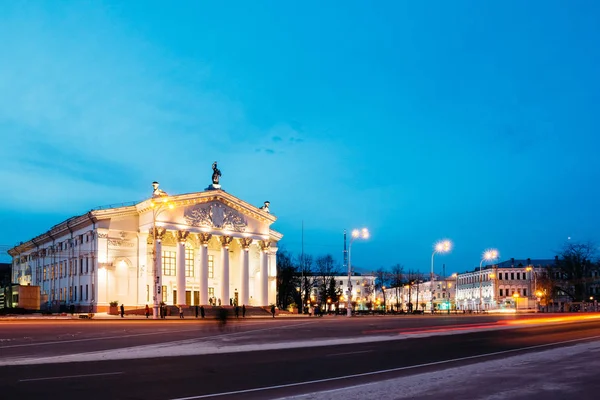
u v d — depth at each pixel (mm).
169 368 20047
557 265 139500
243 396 14258
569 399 13344
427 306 199375
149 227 79250
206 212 84688
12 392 14820
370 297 193625
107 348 28438
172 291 84188
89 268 79875
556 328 46500
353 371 19453
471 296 186000
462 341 33594
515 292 167625
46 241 97500
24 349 27797
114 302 75062
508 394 14031
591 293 143125
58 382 16578
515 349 27938
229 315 74062
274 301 96312
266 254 92250
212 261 90312
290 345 30469
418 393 14227
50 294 94062
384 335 39531
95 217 78062
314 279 147375
